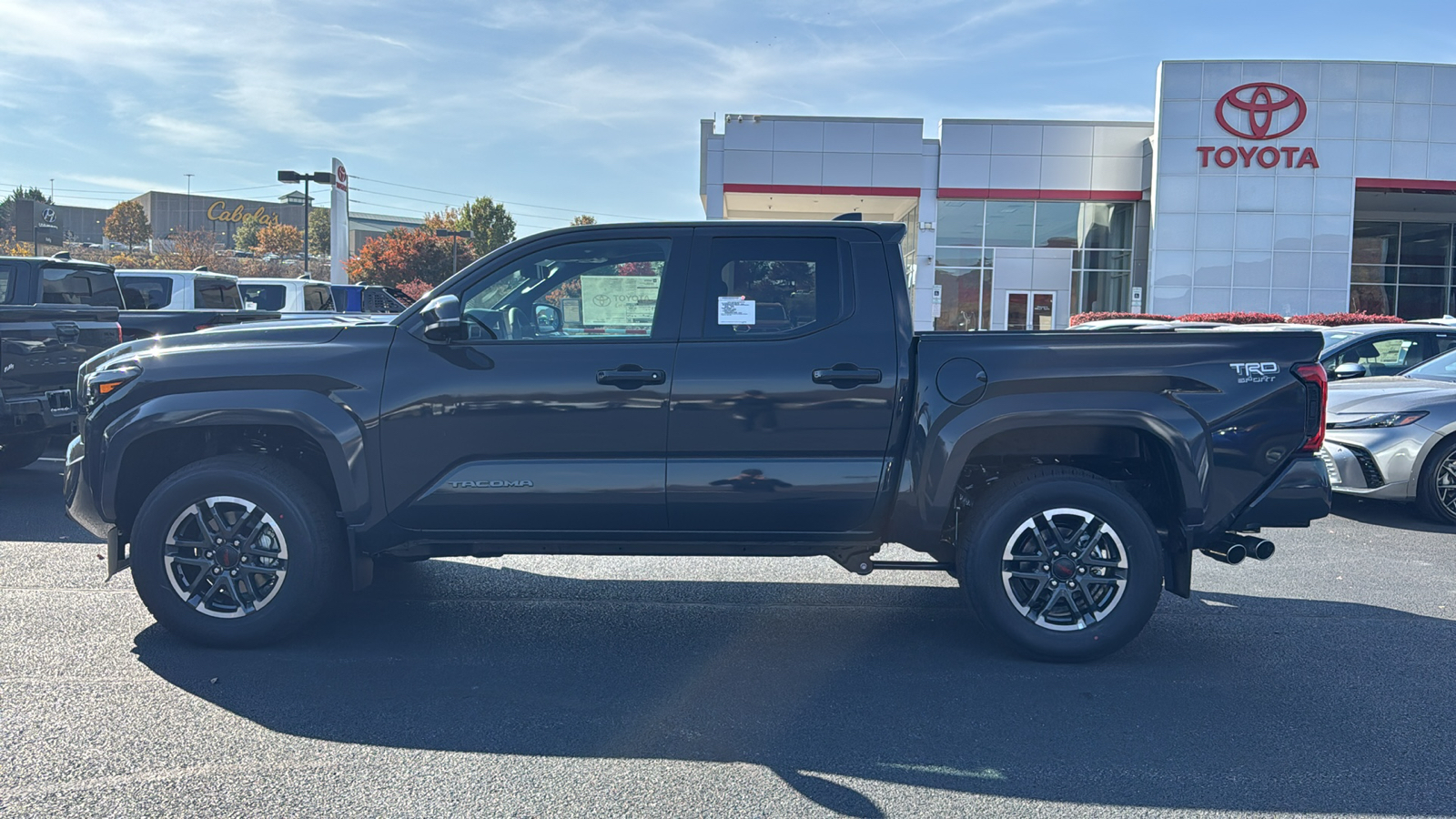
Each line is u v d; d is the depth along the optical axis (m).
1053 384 4.54
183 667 4.49
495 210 91.31
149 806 3.20
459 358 4.59
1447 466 7.86
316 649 4.79
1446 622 5.38
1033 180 32.03
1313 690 4.35
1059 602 4.70
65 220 149.88
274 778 3.42
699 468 4.56
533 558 6.76
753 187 32.31
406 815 3.17
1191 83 30.12
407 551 4.77
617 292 4.69
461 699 4.18
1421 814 3.25
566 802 3.28
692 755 3.65
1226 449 4.57
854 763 3.60
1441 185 29.77
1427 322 10.74
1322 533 7.66
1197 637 5.11
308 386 4.59
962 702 4.20
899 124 32.09
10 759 3.53
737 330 4.64
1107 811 3.26
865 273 4.68
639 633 5.12
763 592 5.95
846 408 4.56
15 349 8.14
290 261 84.69
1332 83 29.72
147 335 12.05
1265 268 30.28
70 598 5.50
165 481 4.65
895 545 7.26
